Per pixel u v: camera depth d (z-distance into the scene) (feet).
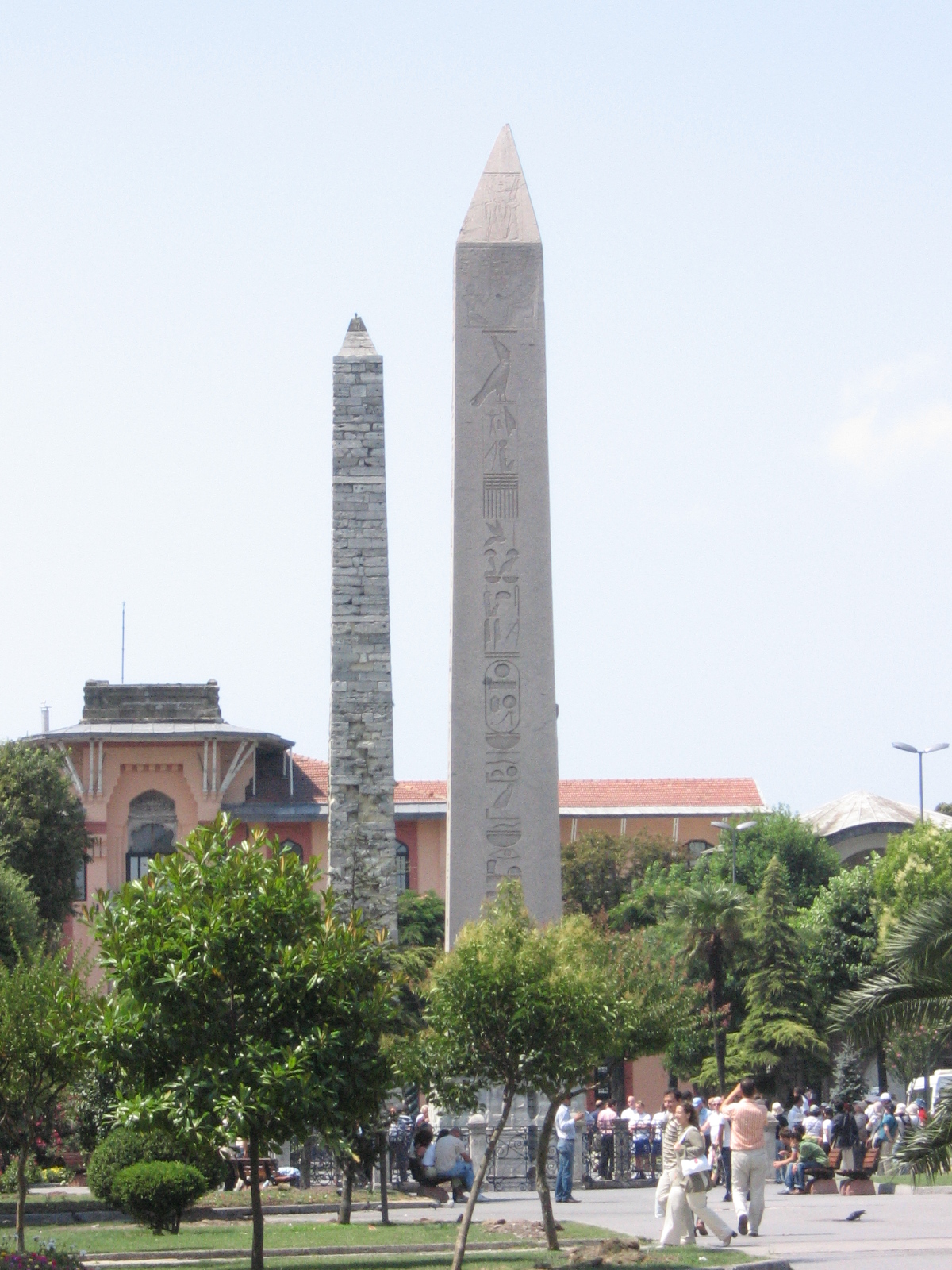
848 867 311.27
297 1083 78.48
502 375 134.51
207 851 83.25
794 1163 140.77
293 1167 150.82
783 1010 237.45
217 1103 78.07
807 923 257.55
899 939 94.53
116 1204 110.52
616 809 312.29
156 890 81.92
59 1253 87.35
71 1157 165.27
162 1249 98.68
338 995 81.35
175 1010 79.87
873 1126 176.65
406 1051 84.28
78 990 84.53
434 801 297.94
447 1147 133.39
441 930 276.21
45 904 245.65
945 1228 101.19
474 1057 84.33
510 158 139.54
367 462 157.99
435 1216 120.98
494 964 84.02
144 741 289.12
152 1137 117.70
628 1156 161.79
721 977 220.84
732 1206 123.24
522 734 131.54
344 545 156.66
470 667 132.16
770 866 246.68
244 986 80.89
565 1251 90.84
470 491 133.49
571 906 285.23
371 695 155.12
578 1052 84.12
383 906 151.94
